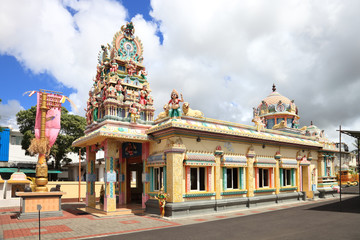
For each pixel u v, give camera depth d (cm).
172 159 1412
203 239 933
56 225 1232
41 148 1573
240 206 1667
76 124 3681
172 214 1362
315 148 2325
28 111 3566
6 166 3769
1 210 1825
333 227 1092
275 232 1023
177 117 1477
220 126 1664
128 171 1972
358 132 1606
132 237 980
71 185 2606
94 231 1095
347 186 4178
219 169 1603
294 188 2070
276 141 1923
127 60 1880
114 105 1622
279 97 2592
